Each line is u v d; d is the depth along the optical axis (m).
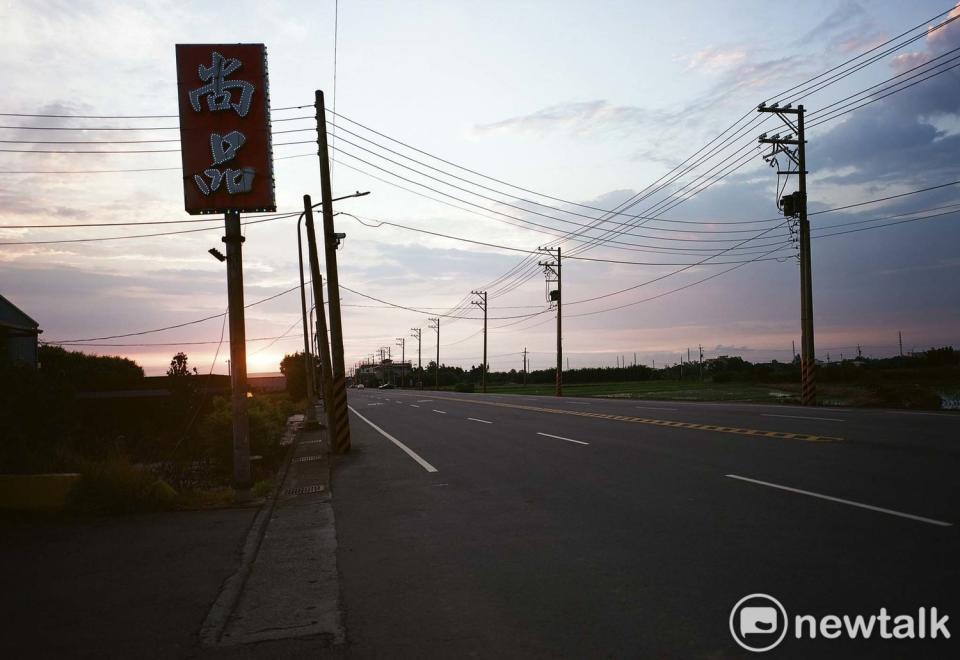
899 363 64.81
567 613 5.05
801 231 30.08
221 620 5.20
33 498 9.49
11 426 11.87
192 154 10.60
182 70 10.70
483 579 5.96
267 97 10.82
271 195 10.63
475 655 4.37
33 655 4.57
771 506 8.35
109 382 28.06
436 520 8.55
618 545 6.87
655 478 10.78
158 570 6.61
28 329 21.36
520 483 11.02
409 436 20.59
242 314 10.62
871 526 7.18
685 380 92.56
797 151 30.19
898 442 13.76
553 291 53.97
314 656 4.46
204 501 10.41
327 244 18.00
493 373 162.00
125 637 4.88
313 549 7.40
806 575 5.70
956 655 4.19
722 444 14.60
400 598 5.58
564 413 27.44
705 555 6.38
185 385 25.20
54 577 6.40
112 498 9.53
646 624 4.79
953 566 5.78
